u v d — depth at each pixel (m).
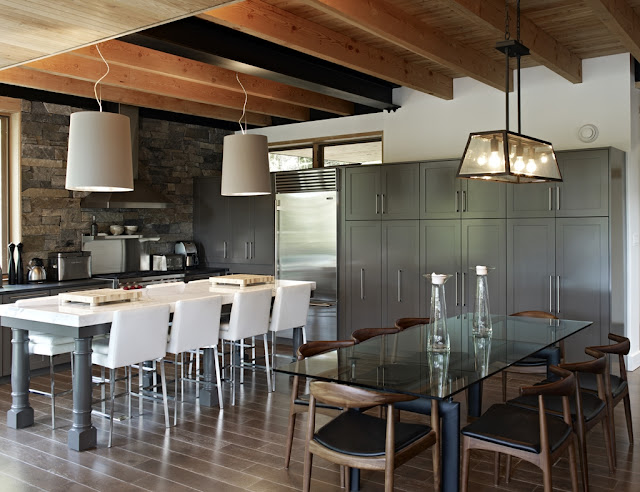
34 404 4.95
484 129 6.49
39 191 6.46
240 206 7.84
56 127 6.60
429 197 6.38
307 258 7.27
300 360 3.33
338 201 7.01
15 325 4.24
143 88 5.99
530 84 6.23
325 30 4.84
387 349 3.58
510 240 5.91
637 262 6.13
